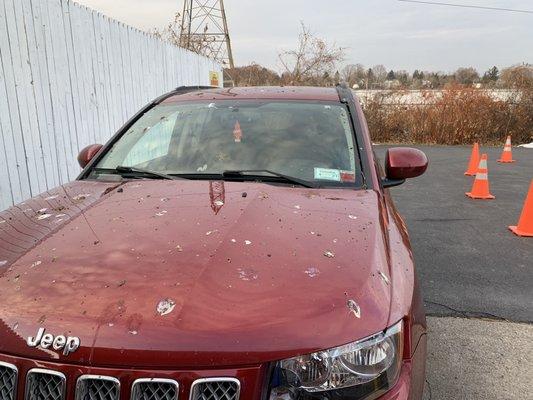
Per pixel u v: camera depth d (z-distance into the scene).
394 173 3.09
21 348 1.49
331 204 2.38
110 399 1.43
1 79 5.07
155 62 9.57
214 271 1.70
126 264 1.74
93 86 6.98
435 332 3.66
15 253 1.91
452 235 6.21
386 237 2.18
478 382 3.04
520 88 19.80
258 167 2.86
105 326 1.48
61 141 6.14
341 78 23.03
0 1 5.03
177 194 2.44
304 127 3.11
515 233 6.25
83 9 6.66
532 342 3.53
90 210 2.28
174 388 1.41
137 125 3.34
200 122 3.24
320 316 1.55
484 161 8.53
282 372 1.45
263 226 2.05
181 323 1.48
